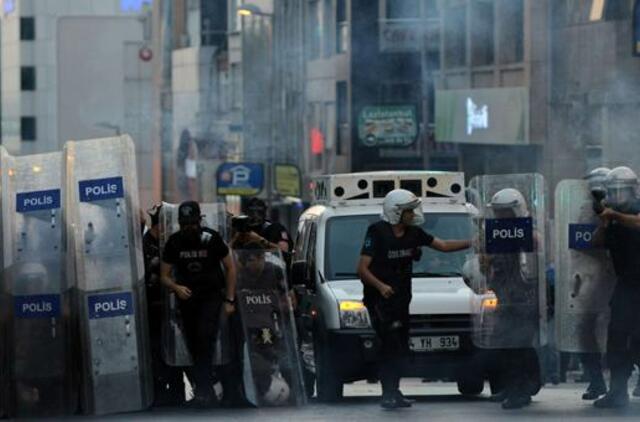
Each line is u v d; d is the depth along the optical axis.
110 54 166.88
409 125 108.94
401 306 37.94
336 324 41.59
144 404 38.22
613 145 80.62
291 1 130.38
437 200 44.94
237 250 39.50
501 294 38.00
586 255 38.25
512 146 93.62
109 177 38.31
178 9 163.00
